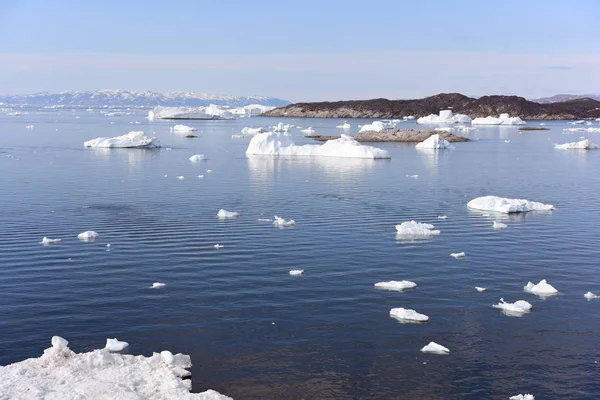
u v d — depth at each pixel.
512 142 88.69
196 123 152.38
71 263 20.67
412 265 20.89
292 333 15.07
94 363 12.72
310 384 12.63
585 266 20.94
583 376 13.05
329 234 25.30
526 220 28.62
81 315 16.02
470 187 40.06
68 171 46.66
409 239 24.56
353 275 19.69
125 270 19.92
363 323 15.74
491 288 18.62
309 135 99.56
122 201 33.00
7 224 26.73
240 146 74.75
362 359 13.77
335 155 61.88
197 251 22.34
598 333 15.27
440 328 15.48
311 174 46.06
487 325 15.72
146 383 12.02
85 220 27.64
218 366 13.35
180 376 12.75
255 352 14.02
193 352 14.00
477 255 22.25
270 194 35.88
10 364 12.76
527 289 18.45
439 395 12.29
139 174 45.16
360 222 27.84
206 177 43.78
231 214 28.88
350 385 12.62
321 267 20.50
